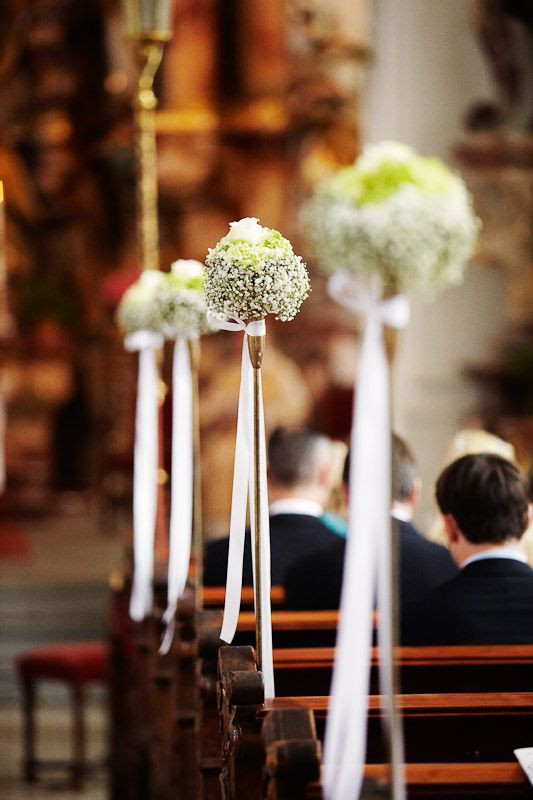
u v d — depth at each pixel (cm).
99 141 2039
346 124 1861
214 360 1747
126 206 2048
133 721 826
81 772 990
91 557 1656
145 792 744
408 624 436
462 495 439
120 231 2069
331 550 523
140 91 792
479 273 1456
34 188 2102
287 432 584
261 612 365
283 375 1773
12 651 1384
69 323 2105
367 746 332
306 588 519
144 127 793
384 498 259
